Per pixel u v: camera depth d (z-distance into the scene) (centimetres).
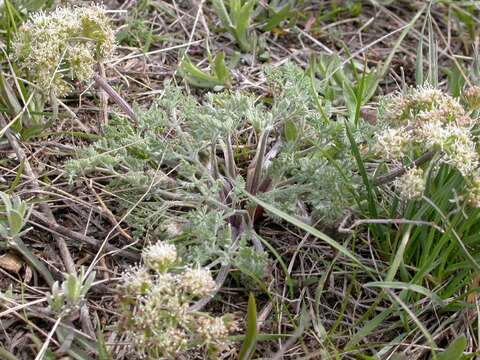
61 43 30
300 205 31
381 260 30
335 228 29
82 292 26
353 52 44
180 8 46
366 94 38
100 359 23
